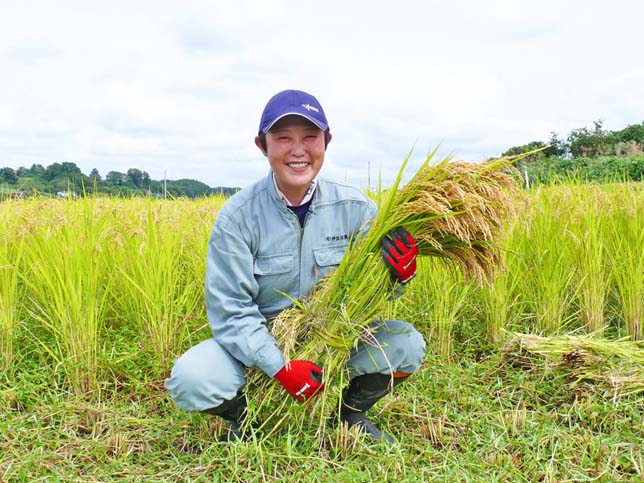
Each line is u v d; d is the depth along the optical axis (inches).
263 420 126.0
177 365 118.5
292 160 114.0
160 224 197.0
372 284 119.8
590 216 205.6
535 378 164.9
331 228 125.3
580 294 207.3
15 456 121.5
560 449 122.9
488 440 127.7
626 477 114.2
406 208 116.7
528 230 202.5
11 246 185.5
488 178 117.7
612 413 138.6
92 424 139.0
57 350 168.4
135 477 112.9
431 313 190.7
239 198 122.0
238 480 109.0
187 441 127.7
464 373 169.2
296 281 125.0
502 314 192.9
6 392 146.8
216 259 120.6
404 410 143.3
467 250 124.3
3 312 164.6
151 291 171.2
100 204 222.2
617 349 164.4
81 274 156.8
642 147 960.3
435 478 110.2
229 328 118.4
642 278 199.3
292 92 115.0
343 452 120.9
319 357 122.8
